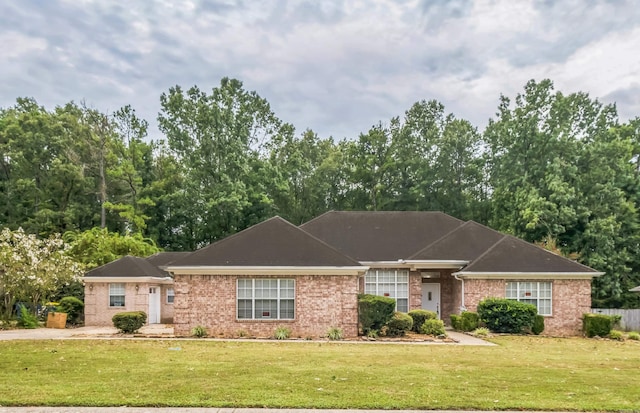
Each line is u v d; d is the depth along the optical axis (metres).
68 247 30.55
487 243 29.73
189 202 50.41
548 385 11.48
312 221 32.75
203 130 50.44
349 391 10.43
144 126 58.31
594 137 48.19
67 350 16.88
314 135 61.72
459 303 27.58
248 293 22.69
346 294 22.59
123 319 22.75
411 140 55.94
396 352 17.17
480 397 10.03
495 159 52.31
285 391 10.36
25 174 51.22
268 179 52.44
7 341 19.44
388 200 54.38
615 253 41.28
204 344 18.94
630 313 34.25
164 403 9.27
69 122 53.03
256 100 54.91
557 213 40.94
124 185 52.28
